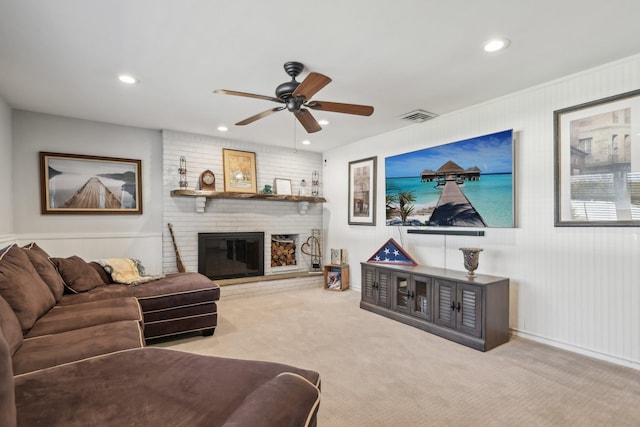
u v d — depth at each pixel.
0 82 3.05
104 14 2.04
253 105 3.65
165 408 1.14
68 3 1.93
